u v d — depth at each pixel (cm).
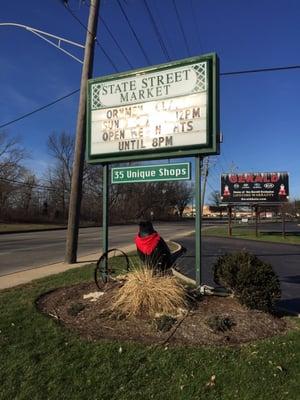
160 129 565
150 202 7162
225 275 470
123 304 438
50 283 655
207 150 532
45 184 5431
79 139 970
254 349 364
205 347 364
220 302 472
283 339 390
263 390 301
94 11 970
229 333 395
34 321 430
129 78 593
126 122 594
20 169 4631
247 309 450
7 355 355
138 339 380
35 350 361
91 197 5625
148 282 443
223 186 2433
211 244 1625
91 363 338
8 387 310
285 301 600
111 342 372
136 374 322
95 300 480
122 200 6412
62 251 1350
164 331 394
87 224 4394
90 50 969
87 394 298
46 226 3609
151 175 579
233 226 3788
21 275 785
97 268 574
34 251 1350
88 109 629
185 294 462
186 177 553
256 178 2427
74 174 971
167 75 563
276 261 1085
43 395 298
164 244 533
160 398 294
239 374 322
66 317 445
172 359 342
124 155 595
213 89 533
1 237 2123
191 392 299
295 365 338
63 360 343
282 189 2397
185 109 547
